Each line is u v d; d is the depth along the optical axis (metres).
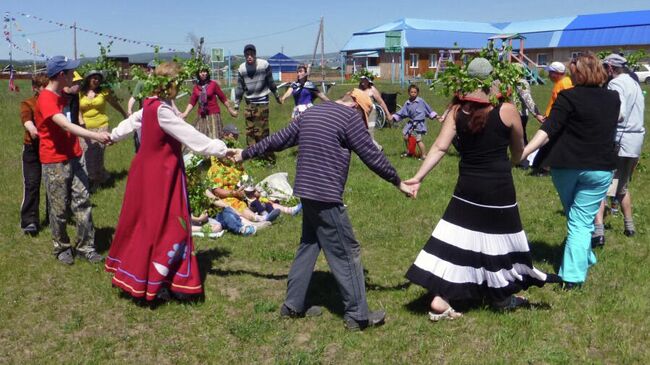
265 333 4.75
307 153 4.56
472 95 4.57
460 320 4.86
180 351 4.54
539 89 33.75
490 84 4.52
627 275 5.76
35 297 5.37
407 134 12.21
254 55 10.84
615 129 5.21
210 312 5.10
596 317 4.87
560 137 5.25
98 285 5.56
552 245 6.69
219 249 6.65
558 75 9.48
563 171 5.28
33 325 4.90
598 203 5.31
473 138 4.62
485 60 4.56
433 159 4.75
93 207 8.27
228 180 7.70
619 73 6.54
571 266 5.38
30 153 6.91
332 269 4.71
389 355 4.40
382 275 5.92
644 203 8.30
